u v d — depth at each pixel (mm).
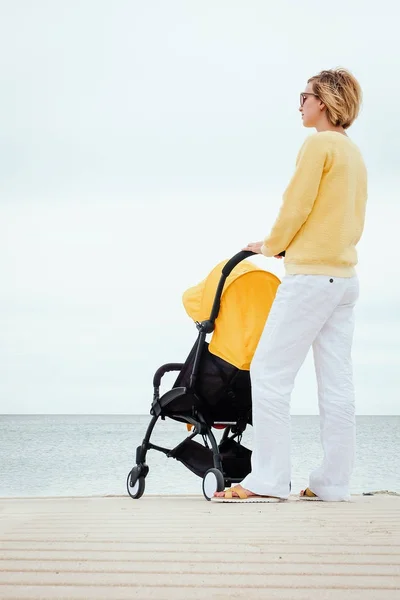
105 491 10547
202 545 2084
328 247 3576
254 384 3664
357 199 3691
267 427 3607
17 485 11641
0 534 2348
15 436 39031
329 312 3654
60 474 13789
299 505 3414
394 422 89062
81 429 55094
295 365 3662
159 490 9602
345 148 3625
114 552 1968
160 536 2281
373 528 2461
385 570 1730
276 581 1619
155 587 1568
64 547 2053
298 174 3557
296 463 15227
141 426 65062
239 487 3650
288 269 3652
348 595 1495
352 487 10008
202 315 4031
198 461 4402
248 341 3910
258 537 2250
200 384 4074
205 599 1469
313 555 1918
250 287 3967
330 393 3744
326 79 3811
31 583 1604
